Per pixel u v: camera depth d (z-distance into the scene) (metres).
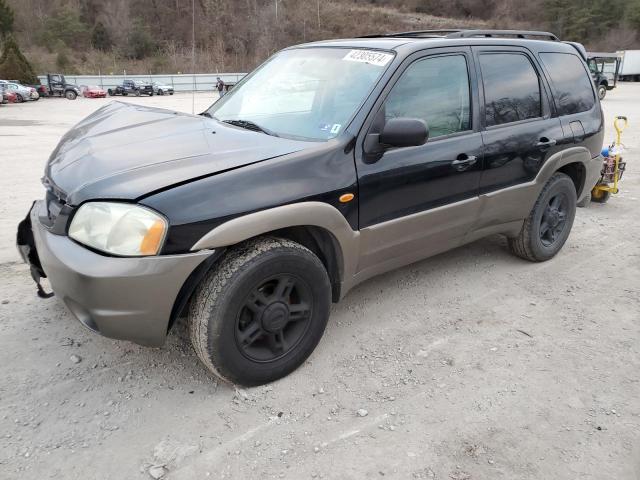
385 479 2.28
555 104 4.26
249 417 2.64
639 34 75.38
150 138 3.06
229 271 2.58
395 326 3.51
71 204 2.53
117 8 65.12
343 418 2.64
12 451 2.37
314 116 3.21
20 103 33.06
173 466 2.32
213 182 2.52
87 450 2.40
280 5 62.78
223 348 2.62
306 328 2.96
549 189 4.31
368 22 78.38
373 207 3.08
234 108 3.69
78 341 3.21
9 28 62.94
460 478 2.29
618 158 6.44
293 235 3.00
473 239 3.97
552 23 81.31
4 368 2.93
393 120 2.90
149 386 2.84
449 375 3.00
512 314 3.71
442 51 3.48
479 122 3.65
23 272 4.18
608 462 2.39
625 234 5.46
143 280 2.39
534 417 2.67
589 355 3.22
